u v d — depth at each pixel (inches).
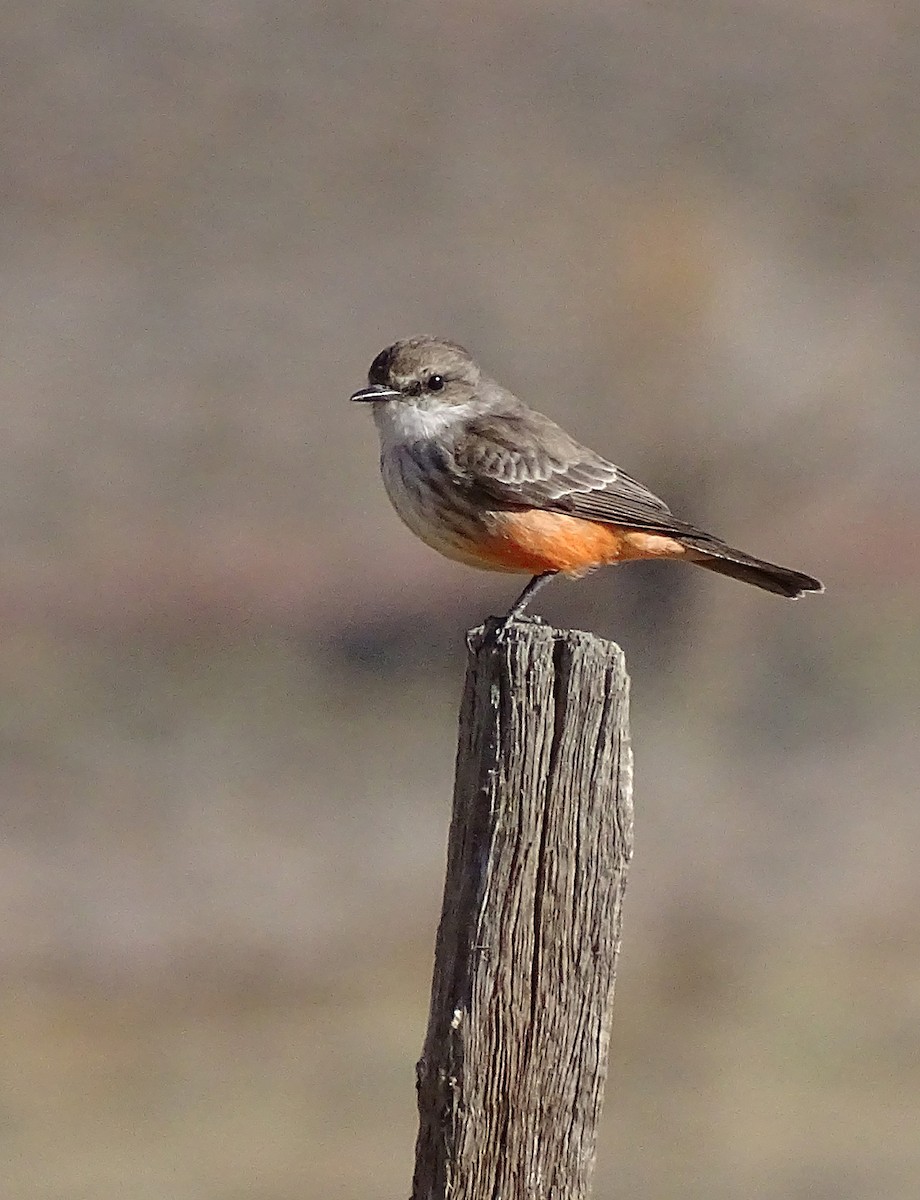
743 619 798.5
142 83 1114.1
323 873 702.5
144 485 919.0
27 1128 542.3
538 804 279.1
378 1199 511.2
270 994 625.9
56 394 949.2
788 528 797.9
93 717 798.5
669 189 861.2
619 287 762.2
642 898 648.4
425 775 776.9
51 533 893.8
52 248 1019.9
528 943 279.0
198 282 1005.2
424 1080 280.7
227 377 964.6
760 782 756.0
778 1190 507.2
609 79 1055.0
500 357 811.4
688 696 772.6
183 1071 583.8
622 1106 553.3
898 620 855.1
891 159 975.0
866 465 839.1
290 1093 567.2
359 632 866.1
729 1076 569.0
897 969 626.8
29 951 642.8
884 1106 557.3
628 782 280.8
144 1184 516.4
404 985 634.2
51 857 698.2
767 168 963.3
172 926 657.6
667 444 740.7
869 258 901.8
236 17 1157.1
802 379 782.5
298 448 943.0
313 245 1016.9
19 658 831.1
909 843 718.5
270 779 764.6
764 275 847.1
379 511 920.3
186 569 882.8
